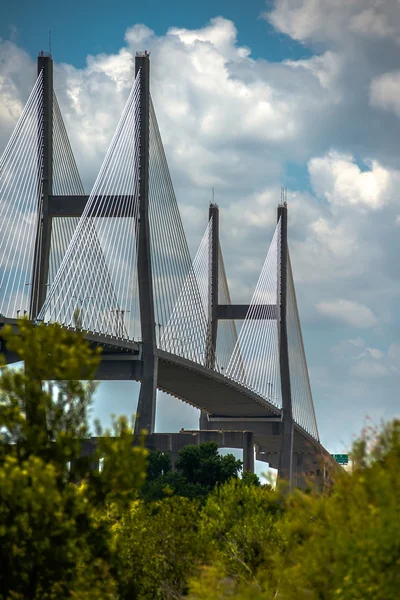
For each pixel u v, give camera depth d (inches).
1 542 2268.7
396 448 2242.9
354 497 2268.7
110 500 2546.8
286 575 2341.3
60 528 2279.8
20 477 2234.3
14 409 2385.6
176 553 3644.2
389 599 2036.2
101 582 2425.0
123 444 2449.6
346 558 2134.6
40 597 2297.0
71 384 2433.6
